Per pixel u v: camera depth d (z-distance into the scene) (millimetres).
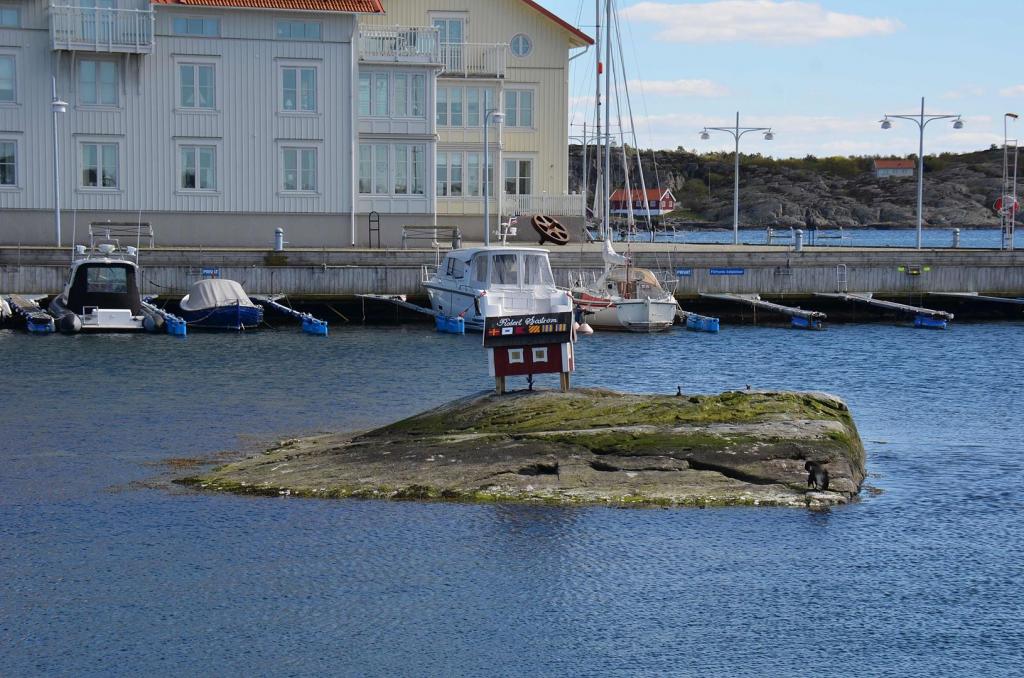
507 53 72750
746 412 24438
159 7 60625
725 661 15727
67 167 60562
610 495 21578
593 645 16172
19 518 21172
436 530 20266
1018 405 34750
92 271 50750
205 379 38000
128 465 25141
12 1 59250
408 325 55250
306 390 36031
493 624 16797
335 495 22000
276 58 62125
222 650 16016
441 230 67188
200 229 62125
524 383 37719
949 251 62375
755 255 60375
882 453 27016
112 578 18391
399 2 71375
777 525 20672
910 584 18234
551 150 73812
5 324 51250
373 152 64438
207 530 20406
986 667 15570
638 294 55750
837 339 52250
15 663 15625
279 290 55688
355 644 16203
